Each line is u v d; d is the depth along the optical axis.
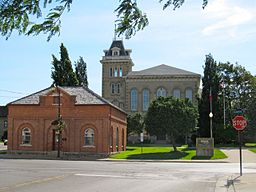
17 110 49.47
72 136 47.97
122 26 6.03
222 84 73.56
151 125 51.16
